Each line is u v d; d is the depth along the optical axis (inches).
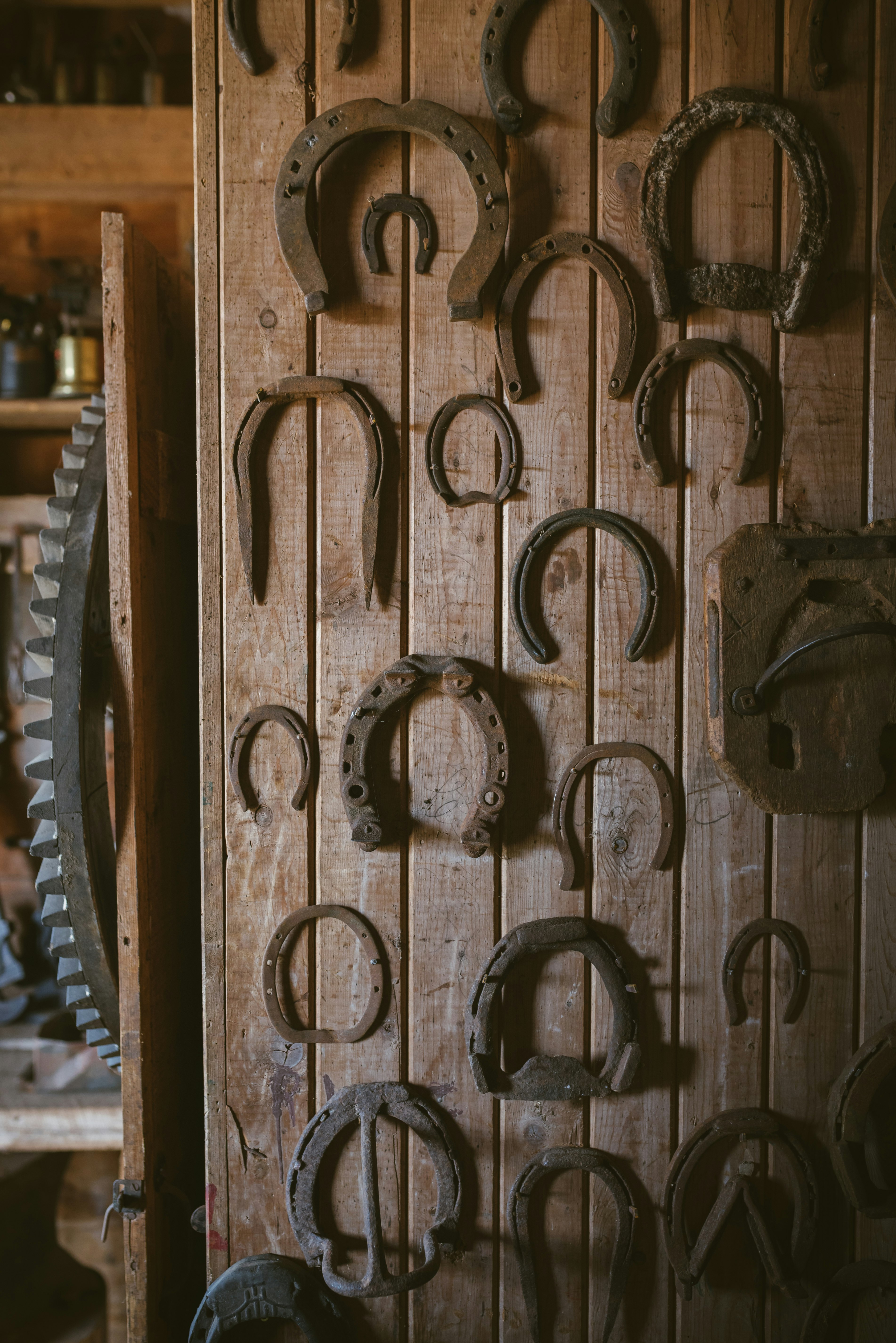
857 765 41.6
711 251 42.1
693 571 42.6
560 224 41.5
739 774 40.9
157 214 71.8
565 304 41.8
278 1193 42.7
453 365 41.7
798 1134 43.5
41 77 69.9
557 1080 41.7
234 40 40.2
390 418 41.7
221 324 41.4
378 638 42.1
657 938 42.9
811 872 43.3
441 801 42.3
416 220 40.8
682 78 41.5
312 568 42.0
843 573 41.6
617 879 42.8
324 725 42.2
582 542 42.3
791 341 42.6
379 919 42.4
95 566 44.1
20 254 71.7
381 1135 42.8
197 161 41.0
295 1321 40.3
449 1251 41.3
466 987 42.6
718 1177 43.4
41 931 70.4
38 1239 59.9
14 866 71.2
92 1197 68.5
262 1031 42.6
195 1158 49.6
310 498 41.9
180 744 48.8
